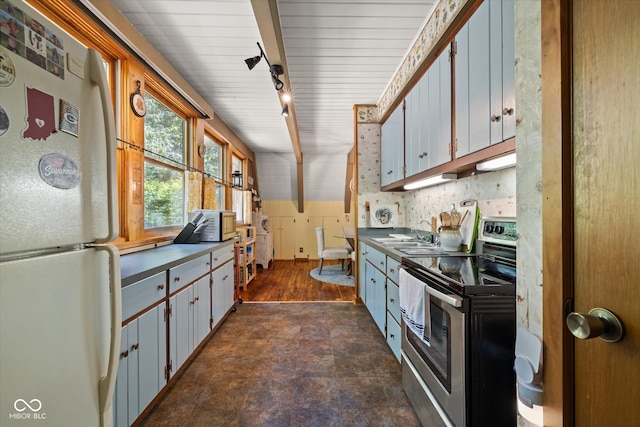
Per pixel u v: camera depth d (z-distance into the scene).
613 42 0.46
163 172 2.60
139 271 1.40
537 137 0.64
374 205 3.36
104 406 0.78
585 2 0.51
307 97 3.13
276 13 1.69
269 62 2.06
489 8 1.33
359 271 3.31
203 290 2.23
